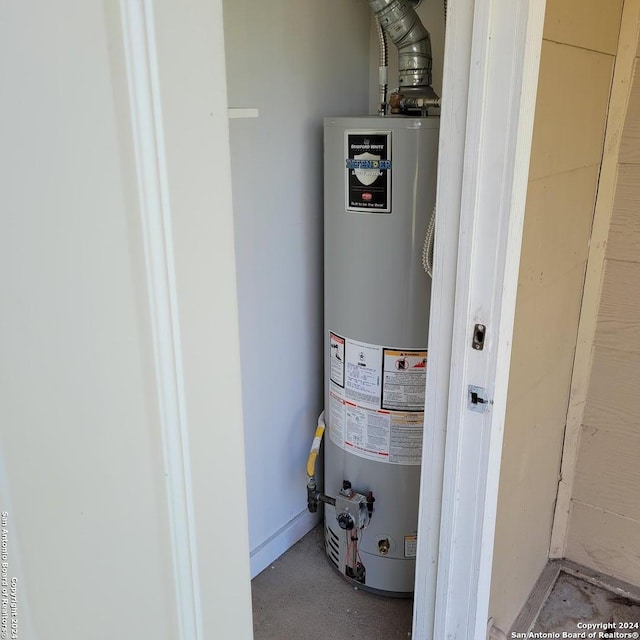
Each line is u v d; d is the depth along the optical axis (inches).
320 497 71.8
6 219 14.3
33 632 17.1
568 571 72.1
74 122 15.4
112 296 17.4
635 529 66.8
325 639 64.9
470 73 38.5
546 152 44.3
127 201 17.3
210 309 21.1
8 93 13.8
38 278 15.3
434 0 65.0
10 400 15.3
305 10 62.6
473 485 47.6
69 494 17.4
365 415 65.8
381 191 57.4
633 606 67.2
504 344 43.4
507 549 56.9
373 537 69.1
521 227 41.3
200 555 23.1
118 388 18.2
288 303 70.2
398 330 61.2
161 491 20.8
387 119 55.3
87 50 15.4
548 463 63.9
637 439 63.7
